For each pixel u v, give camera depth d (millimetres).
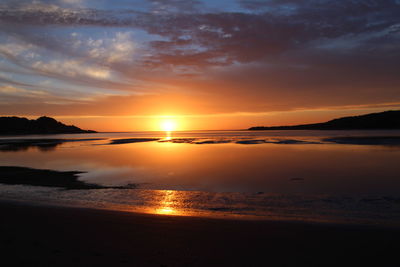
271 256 4426
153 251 4605
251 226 6043
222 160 22438
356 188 11938
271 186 12617
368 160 20797
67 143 53531
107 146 42469
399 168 16969
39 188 12492
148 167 18938
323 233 5531
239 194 11094
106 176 15602
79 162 22266
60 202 9688
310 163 19875
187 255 4441
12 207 7844
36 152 32688
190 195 10945
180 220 6496
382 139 46219
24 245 4848
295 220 6688
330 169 17109
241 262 4195
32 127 172875
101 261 4184
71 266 4000
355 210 8500
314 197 10398
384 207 8820
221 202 9781
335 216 7762
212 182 13641
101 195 10984
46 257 4320
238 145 39719
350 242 5012
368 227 5887
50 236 5320
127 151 32281
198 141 54219
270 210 8609
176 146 39969
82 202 9734
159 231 5645
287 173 15977
